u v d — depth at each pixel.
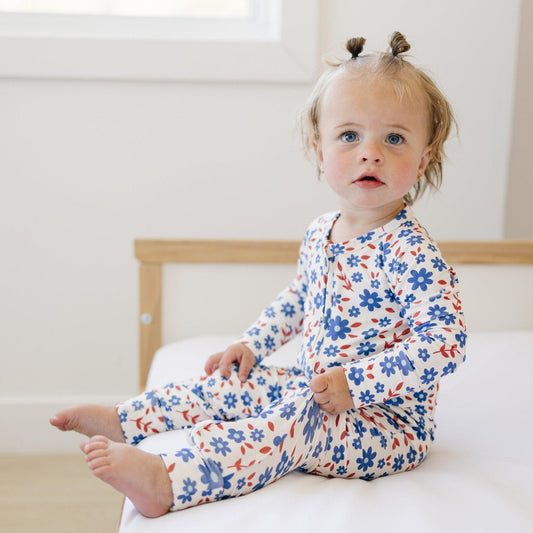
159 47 1.65
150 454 0.76
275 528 0.69
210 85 1.71
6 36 1.62
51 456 1.80
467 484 0.80
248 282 1.45
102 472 0.73
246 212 1.78
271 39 1.71
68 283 1.78
